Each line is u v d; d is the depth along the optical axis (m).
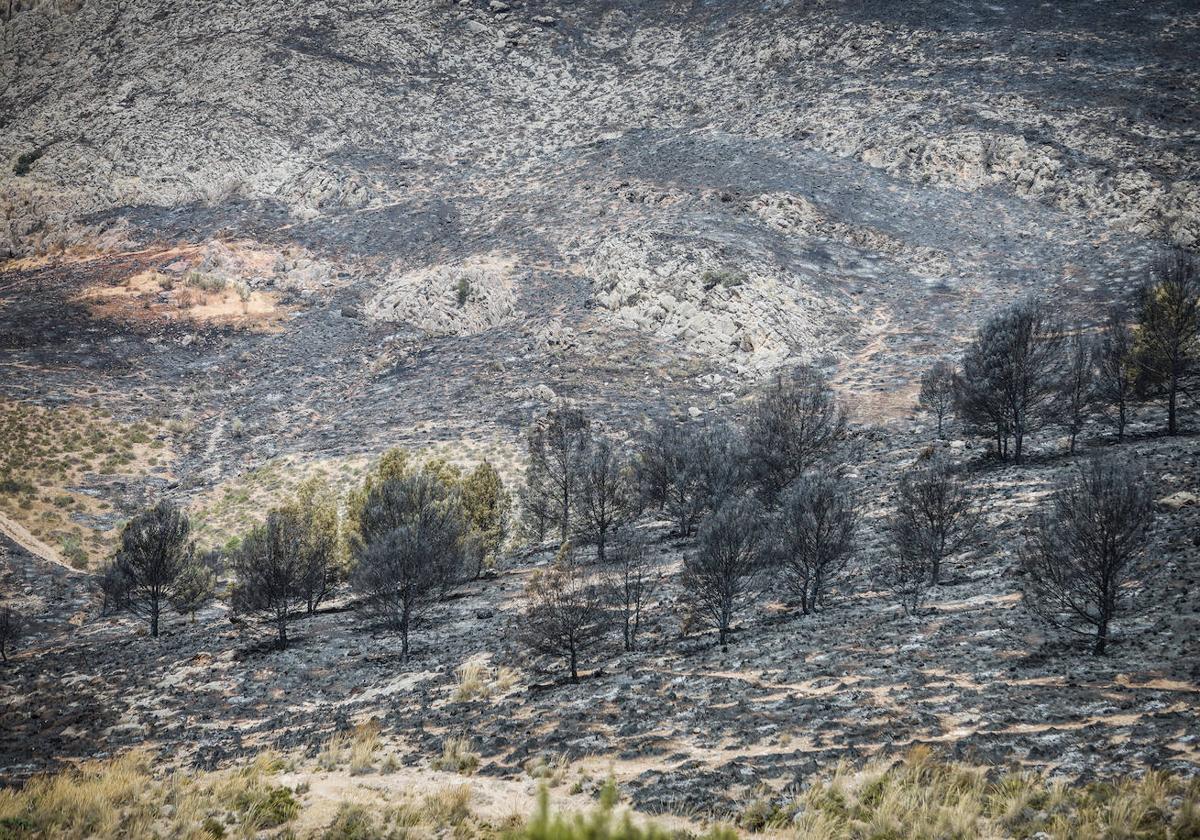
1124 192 101.00
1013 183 109.88
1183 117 113.38
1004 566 30.92
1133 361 46.75
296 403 84.19
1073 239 97.88
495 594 42.78
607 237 106.00
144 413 79.62
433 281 99.56
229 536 60.25
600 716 21.19
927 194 110.56
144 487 68.81
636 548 32.38
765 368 81.19
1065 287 87.62
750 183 112.38
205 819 16.56
